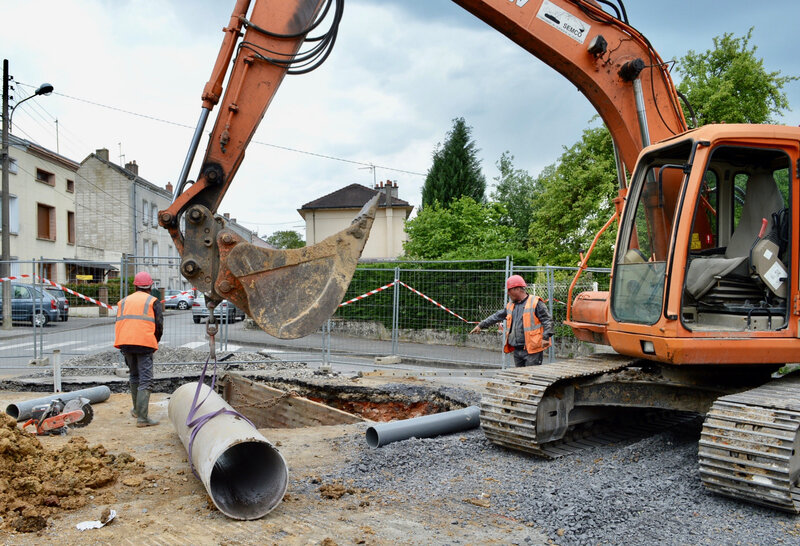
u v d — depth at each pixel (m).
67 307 11.94
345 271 3.98
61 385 8.46
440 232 22.97
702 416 6.56
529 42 5.58
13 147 23.20
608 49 5.57
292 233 66.75
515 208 43.19
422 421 5.78
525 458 5.05
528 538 3.37
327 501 3.98
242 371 9.49
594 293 5.67
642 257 5.08
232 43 4.36
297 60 4.44
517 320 6.75
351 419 6.58
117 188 36.19
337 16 4.47
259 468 4.10
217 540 3.32
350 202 34.91
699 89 19.11
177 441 5.70
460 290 13.42
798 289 4.45
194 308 12.77
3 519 3.49
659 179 4.59
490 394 5.29
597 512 3.67
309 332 3.88
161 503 3.93
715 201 5.09
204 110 4.30
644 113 5.56
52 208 26.38
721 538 3.40
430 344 13.95
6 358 10.77
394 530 3.46
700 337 4.36
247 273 3.91
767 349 4.40
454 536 3.38
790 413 3.81
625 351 5.03
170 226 4.16
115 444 5.56
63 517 3.64
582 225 21.30
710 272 4.67
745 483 3.80
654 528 3.52
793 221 4.47
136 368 6.49
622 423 6.01
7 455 3.99
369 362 11.75
